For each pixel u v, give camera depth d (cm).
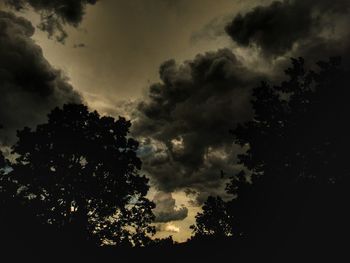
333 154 1845
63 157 2781
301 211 1717
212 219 2477
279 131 2005
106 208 2720
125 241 2647
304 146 1902
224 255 2056
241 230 1891
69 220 2630
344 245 1567
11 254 1989
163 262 2369
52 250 2153
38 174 2677
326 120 1862
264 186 1848
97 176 2783
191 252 2380
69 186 2688
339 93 1881
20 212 2186
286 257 1675
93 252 2442
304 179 1812
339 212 1636
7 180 2575
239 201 1877
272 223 1777
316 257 1597
